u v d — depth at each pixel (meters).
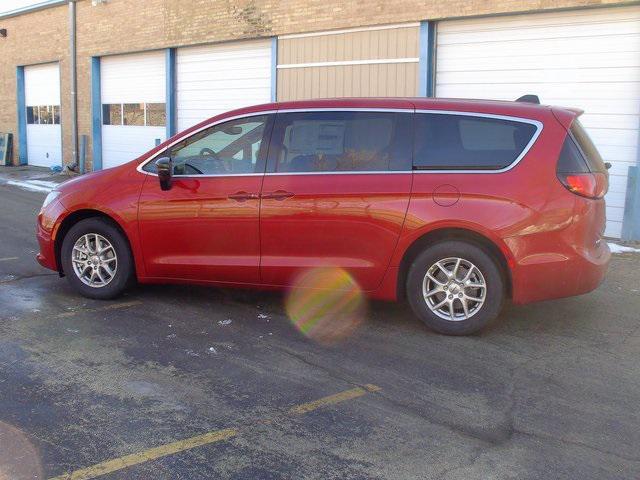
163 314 6.11
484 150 5.45
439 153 5.52
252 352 5.20
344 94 13.87
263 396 4.40
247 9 15.52
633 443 3.84
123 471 3.46
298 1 14.38
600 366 5.00
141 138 19.62
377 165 5.61
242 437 3.84
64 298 6.59
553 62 10.93
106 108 20.69
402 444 3.79
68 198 6.43
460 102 5.64
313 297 6.34
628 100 10.23
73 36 21.11
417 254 5.58
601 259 5.53
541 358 5.14
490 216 5.29
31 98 24.27
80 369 4.80
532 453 3.71
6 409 4.15
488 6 11.30
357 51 13.51
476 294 5.50
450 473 3.49
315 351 5.24
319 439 3.83
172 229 6.07
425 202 5.42
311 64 14.39
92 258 6.46
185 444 3.75
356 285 5.69
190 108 17.81
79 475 3.42
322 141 5.77
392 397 4.41
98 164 21.06
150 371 4.79
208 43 16.75
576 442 3.84
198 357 5.07
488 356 5.16
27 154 24.97
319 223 5.66
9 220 11.90
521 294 5.35
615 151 10.41
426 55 12.29
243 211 5.84
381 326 5.83
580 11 10.54
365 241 5.58
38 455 3.61
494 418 4.13
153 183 6.16
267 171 5.85
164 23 17.83
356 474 3.47
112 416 4.07
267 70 15.63
